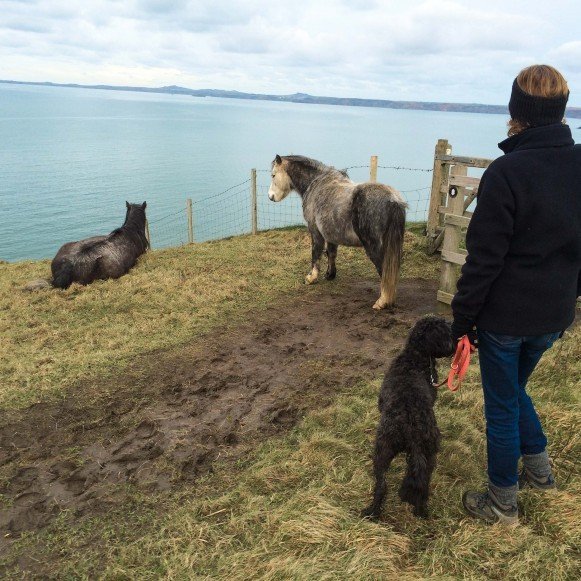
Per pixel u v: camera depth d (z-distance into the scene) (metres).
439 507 2.84
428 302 6.76
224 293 7.31
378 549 2.48
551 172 2.09
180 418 4.24
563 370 4.29
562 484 2.92
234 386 4.78
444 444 3.38
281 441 3.80
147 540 2.84
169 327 6.34
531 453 2.75
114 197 87.25
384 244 6.07
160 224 58.91
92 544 2.90
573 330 5.26
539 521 2.66
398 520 2.78
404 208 5.96
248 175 121.56
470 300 2.24
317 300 7.08
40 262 11.27
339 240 6.87
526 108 2.13
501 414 2.45
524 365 2.52
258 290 7.55
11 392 4.81
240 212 59.84
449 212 5.82
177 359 5.44
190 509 3.08
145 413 4.34
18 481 3.53
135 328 6.37
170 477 3.47
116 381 4.99
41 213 72.19
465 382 4.35
